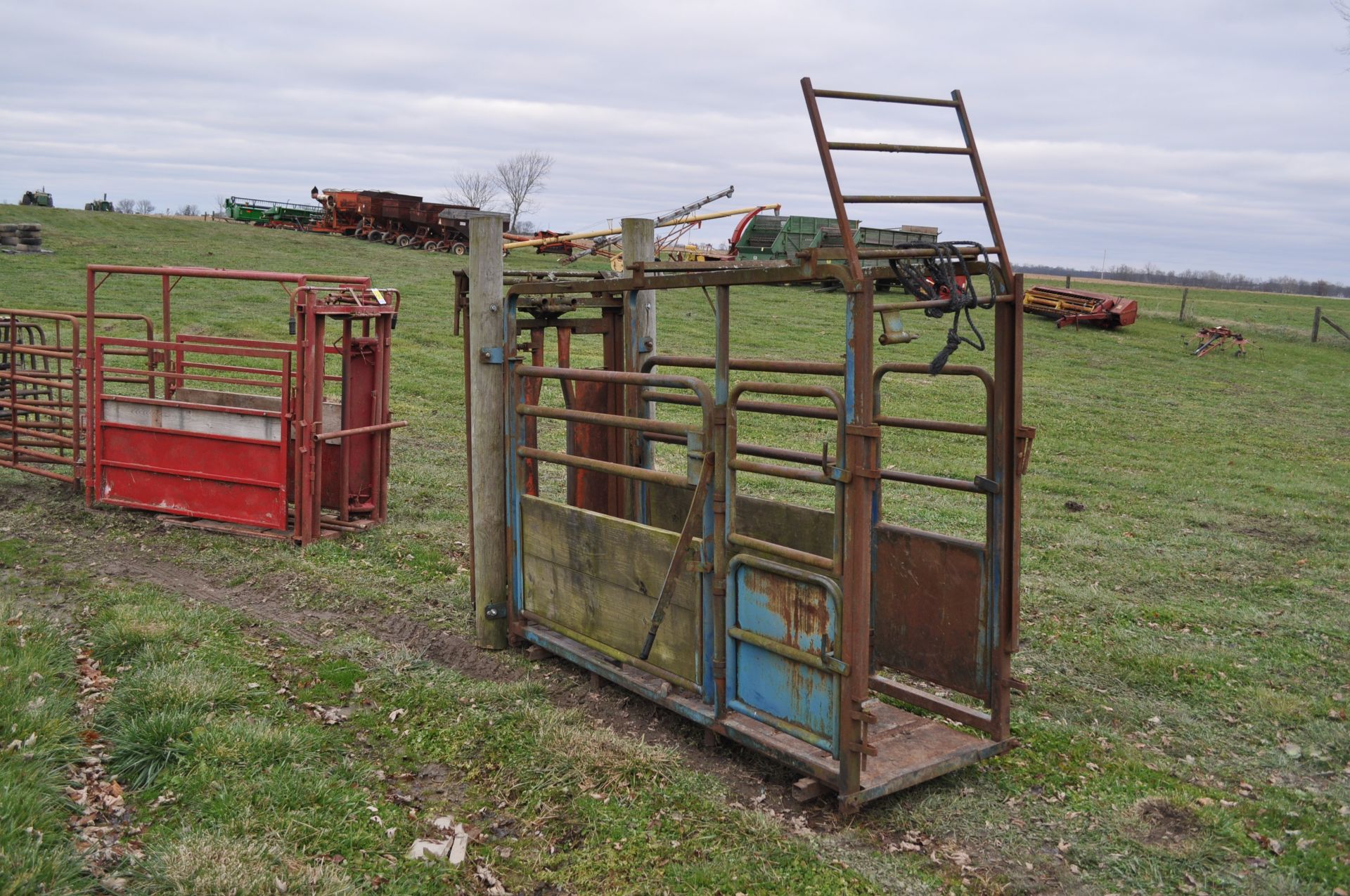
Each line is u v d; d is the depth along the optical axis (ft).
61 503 29.99
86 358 30.12
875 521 17.20
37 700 15.52
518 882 12.30
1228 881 12.56
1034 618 22.67
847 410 12.64
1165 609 23.43
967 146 14.55
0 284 77.61
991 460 15.06
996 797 14.56
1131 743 16.58
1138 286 196.13
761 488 35.73
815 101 13.00
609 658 17.66
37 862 11.27
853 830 13.52
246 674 17.72
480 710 16.88
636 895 12.05
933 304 13.39
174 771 14.15
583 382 20.24
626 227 19.67
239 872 11.57
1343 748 16.34
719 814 13.78
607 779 14.61
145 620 19.62
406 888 11.94
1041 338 88.38
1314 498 38.75
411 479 34.27
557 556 18.38
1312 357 90.12
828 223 107.04
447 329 73.15
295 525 26.55
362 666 18.66
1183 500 37.37
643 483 20.11
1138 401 63.67
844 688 13.15
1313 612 23.77
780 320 87.15
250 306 76.38
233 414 27.12
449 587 23.57
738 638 14.73
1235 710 17.98
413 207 135.23
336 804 13.58
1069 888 12.42
